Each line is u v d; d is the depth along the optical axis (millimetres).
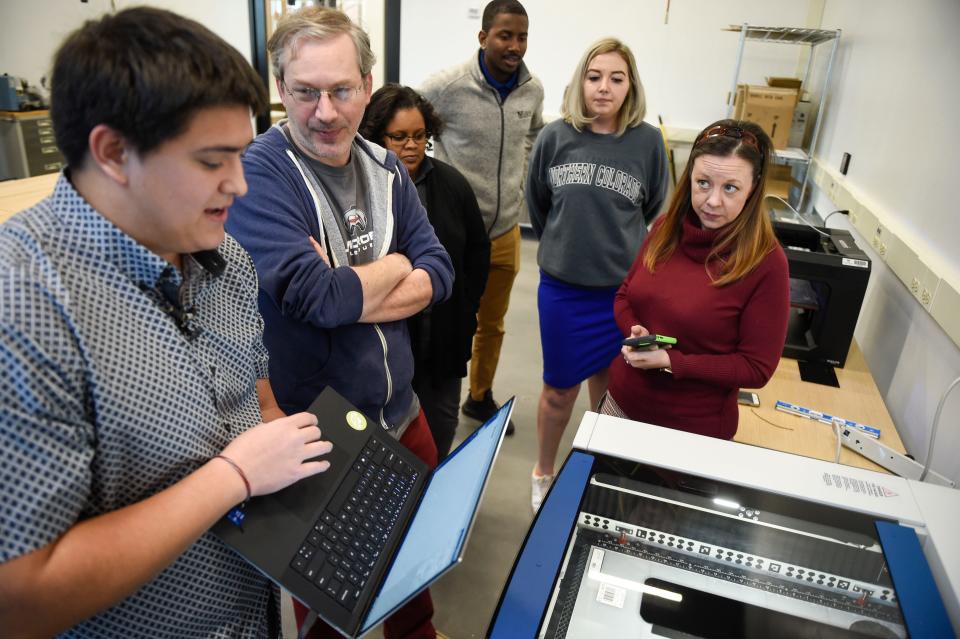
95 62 523
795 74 4578
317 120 1114
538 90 2562
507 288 2553
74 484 555
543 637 629
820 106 3828
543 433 2193
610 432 940
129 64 521
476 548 2006
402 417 1377
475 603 1806
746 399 1743
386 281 1217
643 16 4645
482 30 2354
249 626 823
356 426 936
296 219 1156
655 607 723
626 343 1410
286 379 1252
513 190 2506
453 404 1889
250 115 624
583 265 1977
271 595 870
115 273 610
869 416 1688
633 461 876
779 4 4426
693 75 4734
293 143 1202
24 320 525
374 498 876
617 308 1646
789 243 2143
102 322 595
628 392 1553
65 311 553
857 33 3303
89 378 578
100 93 527
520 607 646
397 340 1319
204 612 745
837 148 3414
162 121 541
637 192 1965
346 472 866
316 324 1146
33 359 530
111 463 614
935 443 1665
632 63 1867
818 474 862
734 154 1312
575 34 4809
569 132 1992
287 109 1151
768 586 741
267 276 1122
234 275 782
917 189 2012
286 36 1077
